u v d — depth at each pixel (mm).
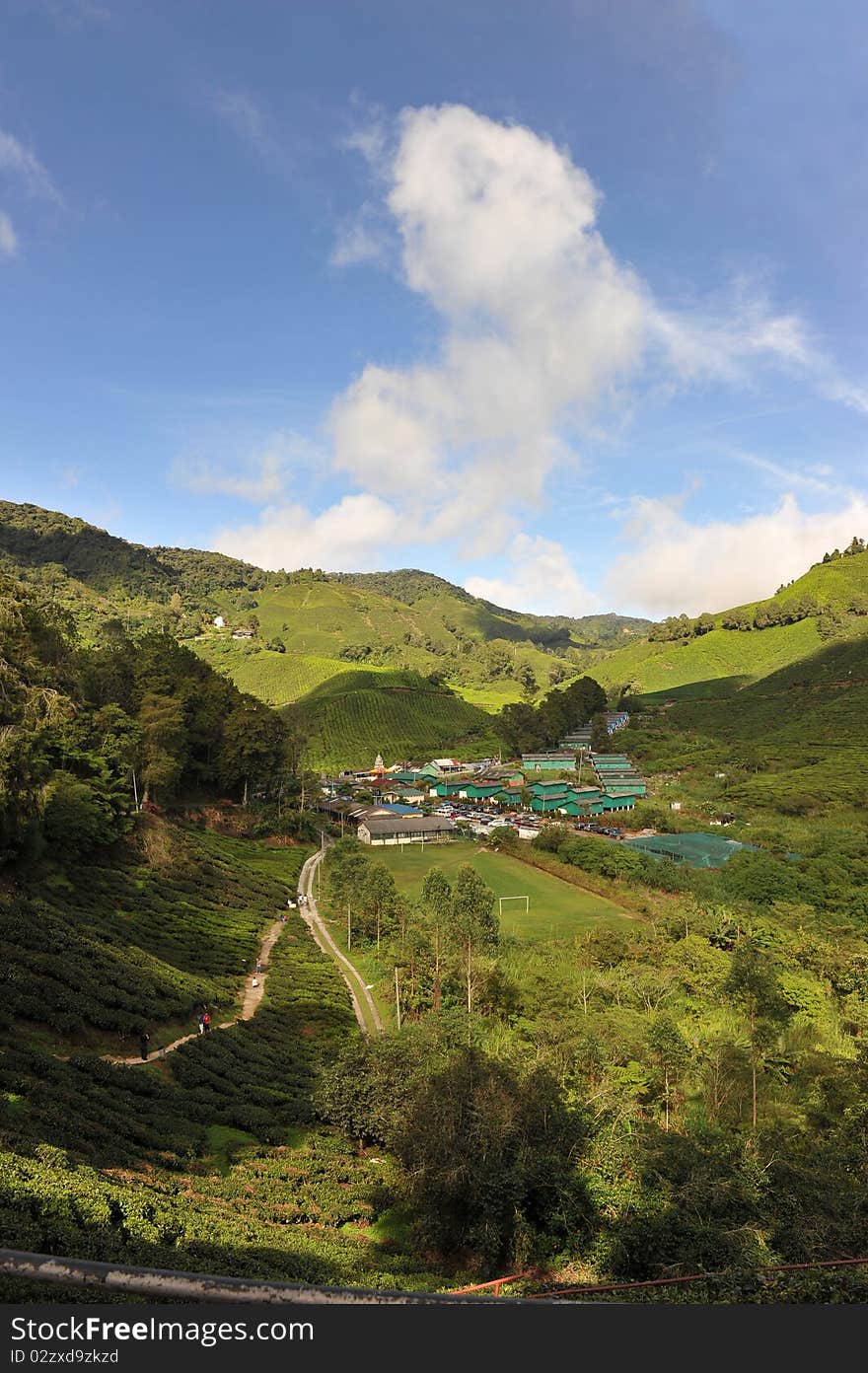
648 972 60781
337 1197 32406
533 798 138250
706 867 92688
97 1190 23031
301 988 57000
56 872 58875
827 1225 27922
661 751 172750
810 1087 45219
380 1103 37906
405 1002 55469
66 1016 38625
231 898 73438
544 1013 52969
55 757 71812
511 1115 31719
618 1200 29250
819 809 117062
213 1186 29891
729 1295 22719
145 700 91312
